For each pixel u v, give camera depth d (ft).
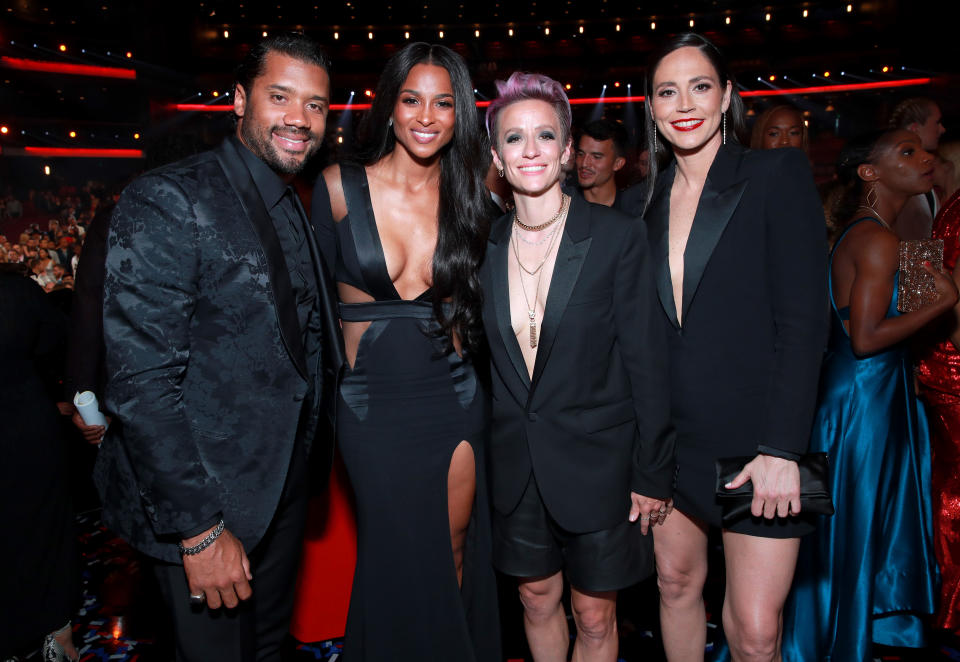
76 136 54.65
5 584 7.48
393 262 6.61
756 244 5.77
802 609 7.61
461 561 7.10
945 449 8.68
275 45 5.57
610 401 6.13
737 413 5.96
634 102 78.95
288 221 5.79
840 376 7.72
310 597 8.54
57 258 33.83
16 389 7.78
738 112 6.12
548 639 6.88
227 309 5.34
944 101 49.08
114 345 4.97
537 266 6.18
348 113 74.43
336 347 6.17
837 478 7.64
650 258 5.93
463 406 6.80
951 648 8.24
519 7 74.69
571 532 6.08
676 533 6.68
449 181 6.55
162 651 8.47
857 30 70.08
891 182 7.48
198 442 5.32
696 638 6.95
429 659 6.82
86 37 54.13
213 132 62.80
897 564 7.93
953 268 8.67
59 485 8.06
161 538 5.33
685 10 74.28
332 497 8.41
